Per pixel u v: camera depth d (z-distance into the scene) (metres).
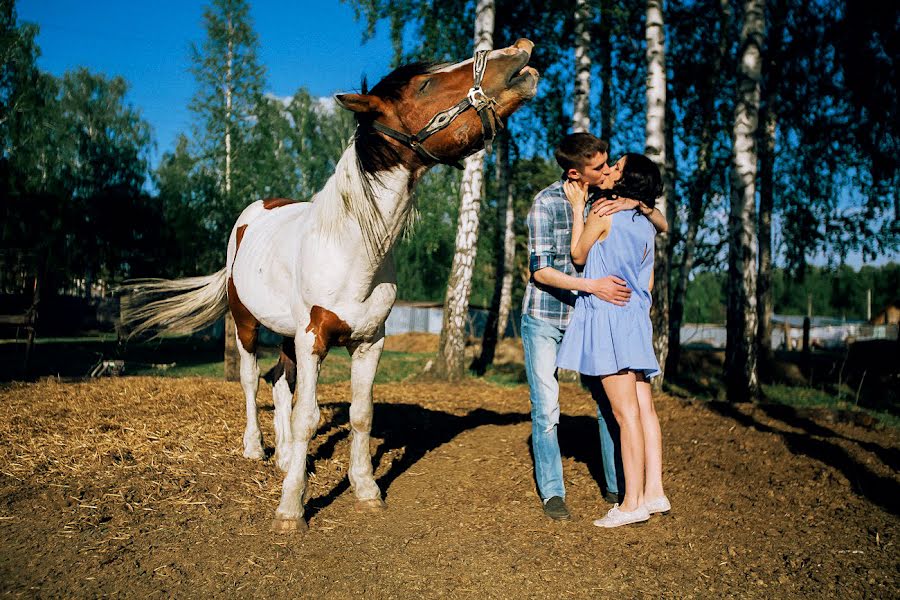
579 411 6.71
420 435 5.27
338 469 4.13
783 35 12.44
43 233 17.73
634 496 3.22
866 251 13.52
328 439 4.85
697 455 4.60
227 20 23.58
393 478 4.07
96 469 3.82
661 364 9.50
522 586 2.62
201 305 4.75
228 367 8.20
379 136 2.88
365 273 3.08
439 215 30.41
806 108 13.07
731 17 12.18
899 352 11.03
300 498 3.20
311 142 31.66
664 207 8.51
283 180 30.00
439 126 2.79
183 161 23.88
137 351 14.28
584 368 3.21
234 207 18.45
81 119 27.38
